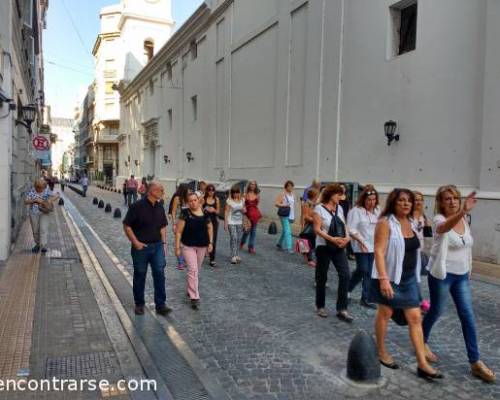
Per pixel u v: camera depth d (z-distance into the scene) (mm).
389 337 4996
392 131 10930
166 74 31359
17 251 9500
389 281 4004
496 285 7461
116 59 60312
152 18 43000
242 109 19375
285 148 15820
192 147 25906
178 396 3615
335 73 13273
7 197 8508
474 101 9070
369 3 12055
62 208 21516
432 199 9711
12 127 9547
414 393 3729
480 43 8945
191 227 6020
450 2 9641
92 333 4895
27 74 16922
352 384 3865
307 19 14633
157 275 5660
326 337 4992
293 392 3727
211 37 22797
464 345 4812
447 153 9680
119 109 54750
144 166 37688
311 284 7375
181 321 5473
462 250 4129
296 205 14836
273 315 5746
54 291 6516
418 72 10430
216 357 4430
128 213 5598
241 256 9797
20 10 12289
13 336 4742
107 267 8320
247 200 10258
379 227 4047
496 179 8500
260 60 17797
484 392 3768
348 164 12820
